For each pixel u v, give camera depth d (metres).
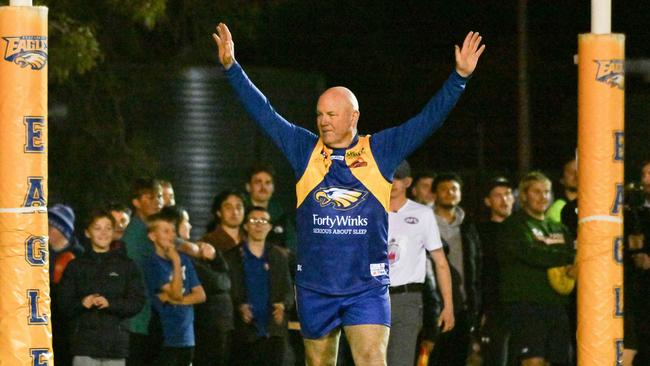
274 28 60.00
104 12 41.56
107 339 24.45
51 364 18.38
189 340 26.61
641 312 29.03
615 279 19.84
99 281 24.39
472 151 58.75
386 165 18.98
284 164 43.16
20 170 18.19
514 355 28.09
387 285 19.23
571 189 30.83
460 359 30.89
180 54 45.94
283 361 28.55
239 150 42.62
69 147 41.06
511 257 27.88
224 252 28.12
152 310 26.31
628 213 29.44
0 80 18.23
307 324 19.27
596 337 19.81
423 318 28.22
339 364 29.00
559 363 28.23
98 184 40.91
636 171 47.19
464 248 30.66
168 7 45.22
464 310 30.50
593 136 19.80
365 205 18.94
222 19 45.78
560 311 27.89
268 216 28.48
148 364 26.30
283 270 28.56
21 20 18.17
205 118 42.44
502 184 31.56
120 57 45.12
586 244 19.86
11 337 18.12
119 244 26.73
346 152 19.00
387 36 61.72
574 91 61.53
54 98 41.19
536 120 61.41
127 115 41.97
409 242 26.33
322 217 18.95
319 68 60.72
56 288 24.64
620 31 62.81
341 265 18.95
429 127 18.80
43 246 18.34
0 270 18.22
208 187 42.22
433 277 28.47
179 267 26.16
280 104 43.78
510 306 28.00
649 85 58.19
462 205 47.97
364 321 18.94
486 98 60.50
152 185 27.66
